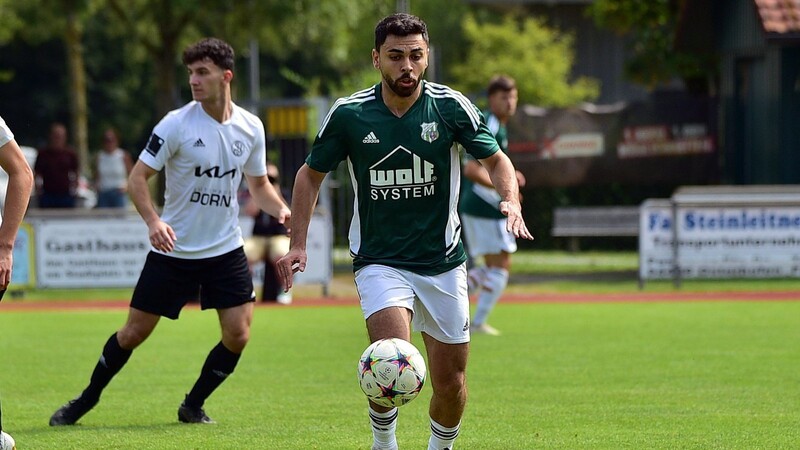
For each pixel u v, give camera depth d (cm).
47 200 7669
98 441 2661
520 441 2648
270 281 6244
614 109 8612
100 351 4359
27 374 3791
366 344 4531
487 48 12975
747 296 6341
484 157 2225
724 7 8269
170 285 2864
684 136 8581
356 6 10844
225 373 2897
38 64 19575
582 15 13012
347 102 2214
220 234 2873
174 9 10000
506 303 6144
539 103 12331
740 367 3831
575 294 6600
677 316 5434
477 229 4731
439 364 2238
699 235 6631
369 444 2630
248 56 17050
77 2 10506
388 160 2197
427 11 16562
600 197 8888
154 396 3350
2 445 2309
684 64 9019
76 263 6488
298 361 4056
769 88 7919
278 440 2678
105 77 19988
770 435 2705
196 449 2572
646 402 3180
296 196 2239
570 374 3703
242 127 2897
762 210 6619
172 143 2820
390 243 2230
